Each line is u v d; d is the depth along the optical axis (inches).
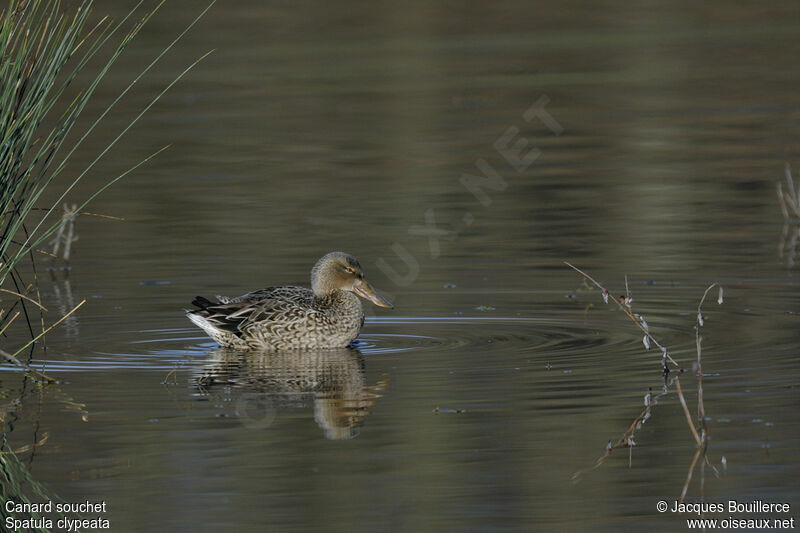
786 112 1120.8
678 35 1542.8
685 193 847.1
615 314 581.0
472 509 347.6
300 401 454.0
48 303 621.0
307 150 1019.3
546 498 354.6
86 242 757.3
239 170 953.5
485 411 433.4
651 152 984.9
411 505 350.6
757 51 1429.6
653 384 463.5
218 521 341.1
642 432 408.5
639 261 681.0
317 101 1212.5
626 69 1344.7
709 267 663.8
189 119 1146.0
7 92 458.6
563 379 473.1
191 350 542.6
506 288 636.7
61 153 1014.4
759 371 474.9
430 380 478.9
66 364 513.3
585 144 1021.8
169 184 911.0
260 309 554.3
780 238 725.9
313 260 695.1
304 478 371.9
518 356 512.4
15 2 469.1
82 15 479.8
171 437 411.5
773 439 398.3
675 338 534.3
